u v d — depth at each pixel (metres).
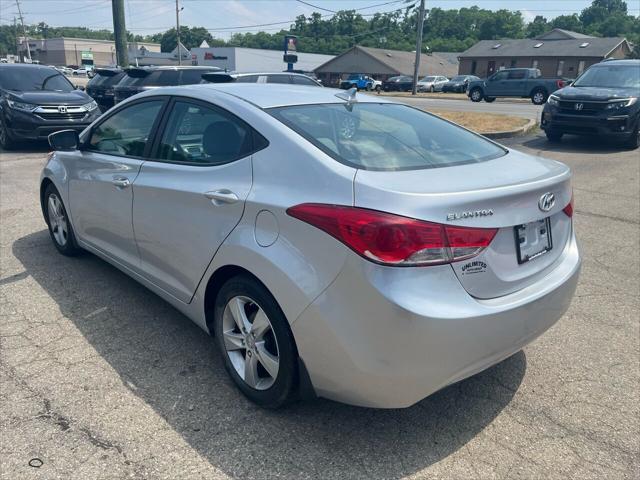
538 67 60.16
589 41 58.81
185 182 3.21
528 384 3.26
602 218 6.55
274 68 64.69
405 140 3.08
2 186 7.87
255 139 2.95
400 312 2.29
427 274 2.34
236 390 3.14
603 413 3.01
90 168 4.20
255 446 2.71
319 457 2.65
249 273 2.82
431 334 2.32
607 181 8.34
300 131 2.87
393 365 2.37
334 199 2.47
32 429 2.77
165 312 4.05
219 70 14.00
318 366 2.56
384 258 2.30
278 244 2.63
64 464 2.55
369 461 2.63
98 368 3.32
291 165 2.73
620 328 3.92
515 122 14.19
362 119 3.26
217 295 3.15
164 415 2.91
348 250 2.36
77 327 3.80
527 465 2.62
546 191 2.73
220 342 3.15
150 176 3.51
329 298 2.44
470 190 2.45
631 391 3.21
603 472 2.59
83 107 11.42
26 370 3.28
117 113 4.11
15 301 4.17
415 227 2.30
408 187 2.42
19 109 10.82
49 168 4.86
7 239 5.54
